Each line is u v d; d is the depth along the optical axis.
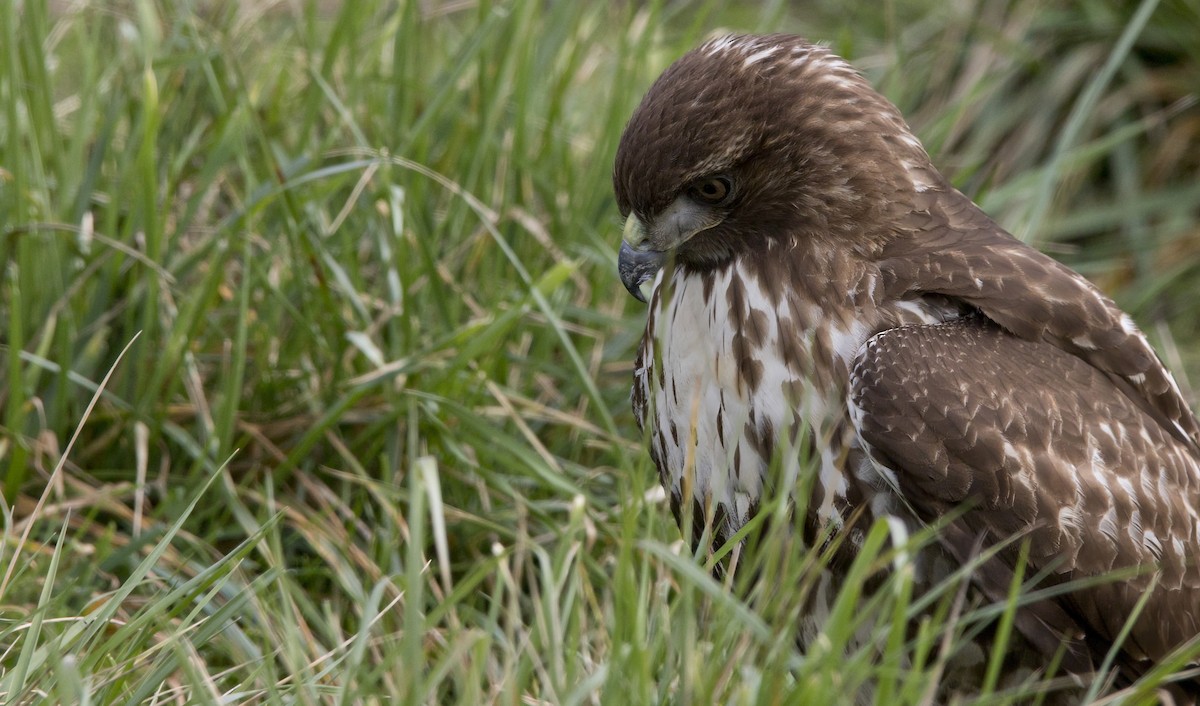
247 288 10.34
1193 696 8.53
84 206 10.81
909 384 8.03
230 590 9.46
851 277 8.41
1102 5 15.06
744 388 8.48
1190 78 14.88
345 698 7.09
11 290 10.16
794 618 7.22
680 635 7.27
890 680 6.95
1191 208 14.77
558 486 9.96
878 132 8.62
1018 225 13.12
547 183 12.11
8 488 10.00
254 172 11.91
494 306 10.94
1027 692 7.91
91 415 10.59
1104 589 8.06
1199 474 8.62
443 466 10.70
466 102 12.41
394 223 10.91
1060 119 15.01
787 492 7.67
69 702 6.96
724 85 8.49
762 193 8.52
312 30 12.27
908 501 8.07
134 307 10.70
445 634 9.04
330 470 10.48
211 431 10.26
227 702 7.59
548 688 7.52
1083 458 8.09
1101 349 8.52
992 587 8.03
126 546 9.65
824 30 16.06
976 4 15.46
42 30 11.11
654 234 8.75
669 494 9.02
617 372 11.80
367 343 10.52
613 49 14.05
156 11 12.52
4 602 8.80
